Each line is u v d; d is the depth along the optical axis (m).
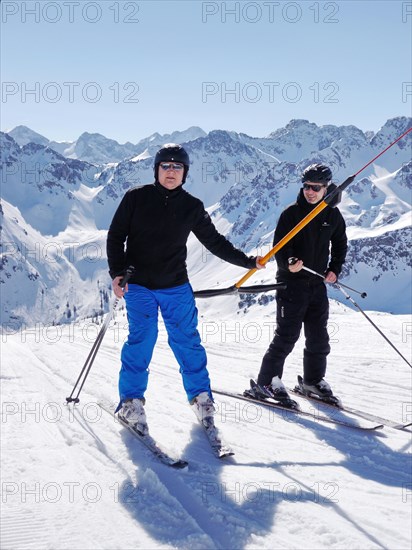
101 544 2.27
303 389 4.73
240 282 4.16
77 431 3.67
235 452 3.41
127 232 3.73
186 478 2.97
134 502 2.66
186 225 3.71
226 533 2.39
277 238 4.46
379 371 5.83
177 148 3.59
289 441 3.63
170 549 2.25
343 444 3.59
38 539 2.30
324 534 2.36
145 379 3.74
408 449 3.52
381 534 2.37
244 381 5.38
